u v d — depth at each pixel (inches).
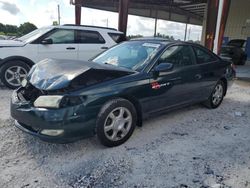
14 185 101.6
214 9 339.0
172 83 161.9
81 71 126.0
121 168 115.9
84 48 294.2
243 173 114.8
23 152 127.4
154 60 153.7
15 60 250.8
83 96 120.0
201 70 186.5
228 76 218.1
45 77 129.1
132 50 169.8
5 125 158.1
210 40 348.8
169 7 870.4
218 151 135.3
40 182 104.2
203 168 117.8
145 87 144.9
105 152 130.3
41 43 266.4
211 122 179.3
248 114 201.3
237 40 690.2
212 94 206.5
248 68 542.0
